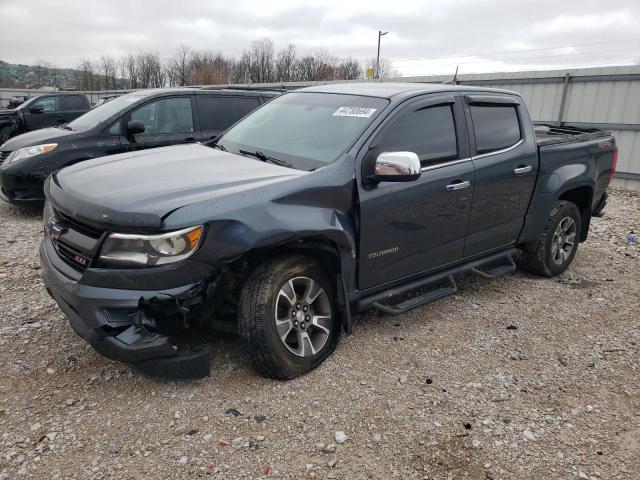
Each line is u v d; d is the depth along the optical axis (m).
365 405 3.13
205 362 3.04
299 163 3.68
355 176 3.54
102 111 7.77
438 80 15.45
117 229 2.82
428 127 4.04
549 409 3.20
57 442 2.70
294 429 2.89
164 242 2.79
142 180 3.25
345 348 3.78
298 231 3.15
